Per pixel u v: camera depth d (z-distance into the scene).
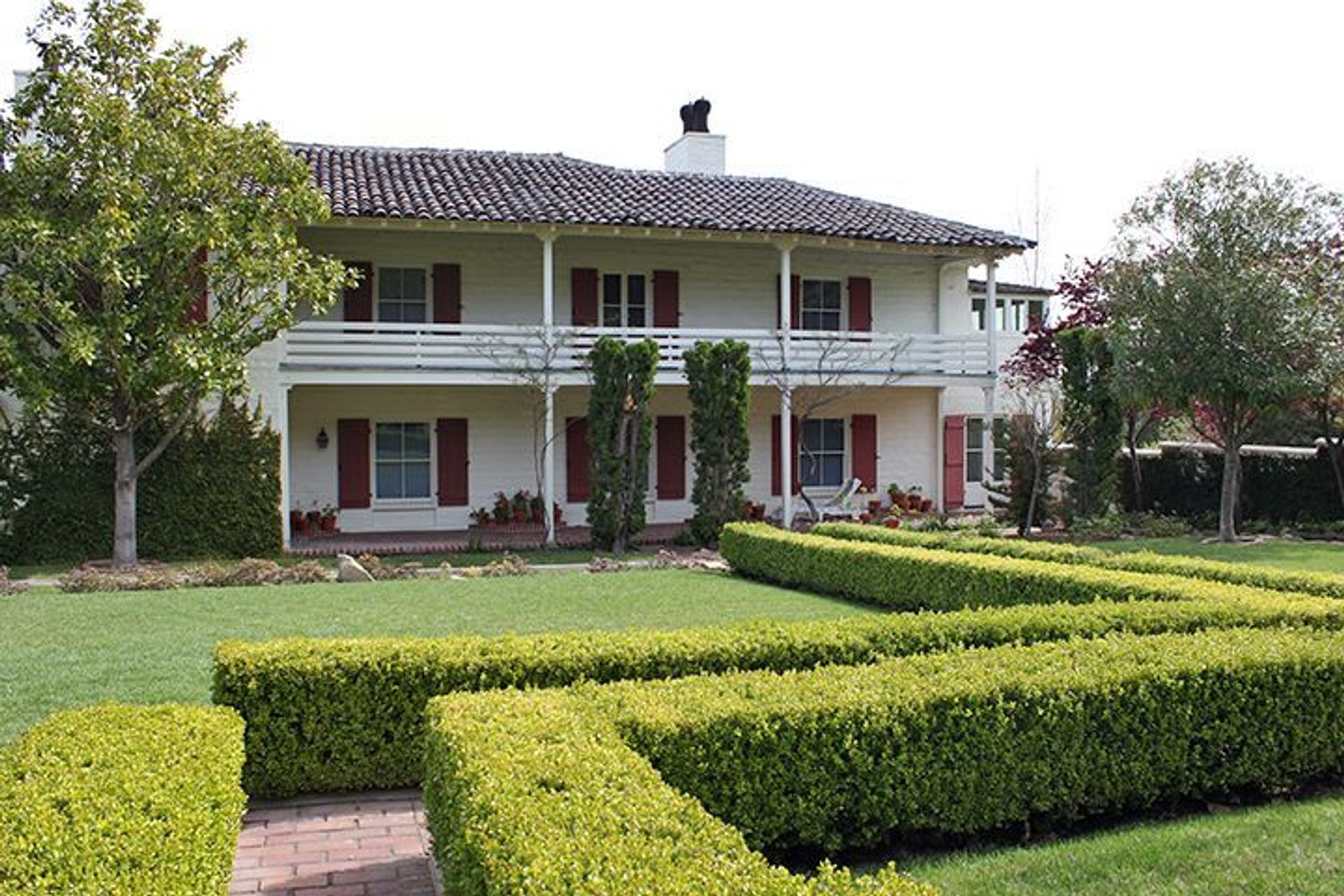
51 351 14.73
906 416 22.61
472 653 6.20
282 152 14.80
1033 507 19.06
